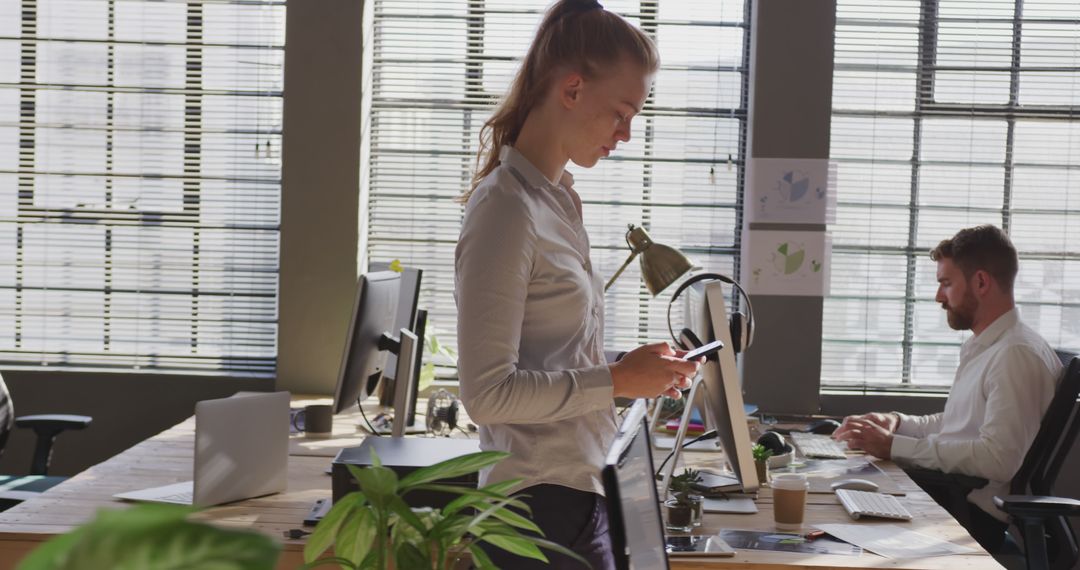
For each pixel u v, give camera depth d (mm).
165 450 2842
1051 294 4055
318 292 3889
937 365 4066
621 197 4090
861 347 4066
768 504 2387
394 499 831
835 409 4012
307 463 2686
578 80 1524
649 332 4102
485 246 1423
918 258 4059
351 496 875
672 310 4086
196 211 4043
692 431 3219
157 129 4023
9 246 4035
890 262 4059
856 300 4059
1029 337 3006
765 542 2045
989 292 3098
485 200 1456
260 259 4059
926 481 2875
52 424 3367
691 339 2131
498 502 989
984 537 2959
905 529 2158
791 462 2783
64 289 4047
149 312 4062
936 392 4059
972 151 4047
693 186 4074
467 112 4086
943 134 4047
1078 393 2811
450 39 4059
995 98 4039
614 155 4070
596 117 1543
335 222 3881
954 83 4039
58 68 4012
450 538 879
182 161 4031
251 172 4035
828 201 3896
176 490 2352
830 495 2480
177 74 4016
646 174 4078
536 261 1480
